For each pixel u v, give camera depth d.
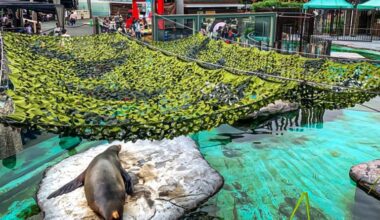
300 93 6.40
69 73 9.30
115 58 11.20
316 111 10.30
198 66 8.23
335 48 20.42
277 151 8.45
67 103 6.02
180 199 6.09
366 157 8.09
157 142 7.92
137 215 5.58
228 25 17.66
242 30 17.73
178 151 7.54
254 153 8.34
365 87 7.26
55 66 9.73
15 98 5.63
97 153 7.52
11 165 7.68
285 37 18.55
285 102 10.12
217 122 5.77
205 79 7.55
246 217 5.96
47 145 8.65
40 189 6.43
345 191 6.71
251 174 7.37
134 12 22.48
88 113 5.59
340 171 7.48
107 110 6.03
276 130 9.66
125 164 6.98
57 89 7.09
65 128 4.98
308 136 9.22
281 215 6.05
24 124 4.80
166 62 9.45
